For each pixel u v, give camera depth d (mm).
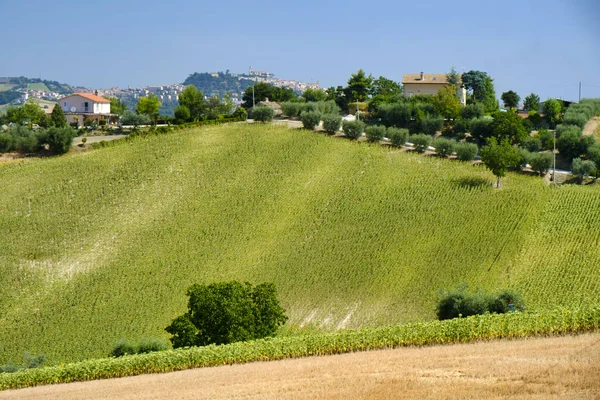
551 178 102812
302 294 78000
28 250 93562
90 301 80875
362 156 114750
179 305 78188
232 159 116688
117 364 49906
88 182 111250
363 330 48719
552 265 76312
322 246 88438
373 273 80188
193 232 95812
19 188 109875
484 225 88125
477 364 37594
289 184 107250
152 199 106062
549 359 37125
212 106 185250
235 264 86750
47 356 69312
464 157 110875
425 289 75438
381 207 96875
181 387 40906
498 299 60969
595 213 87375
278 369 42656
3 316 79000
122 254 91812
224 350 48969
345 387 35906
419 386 34625
